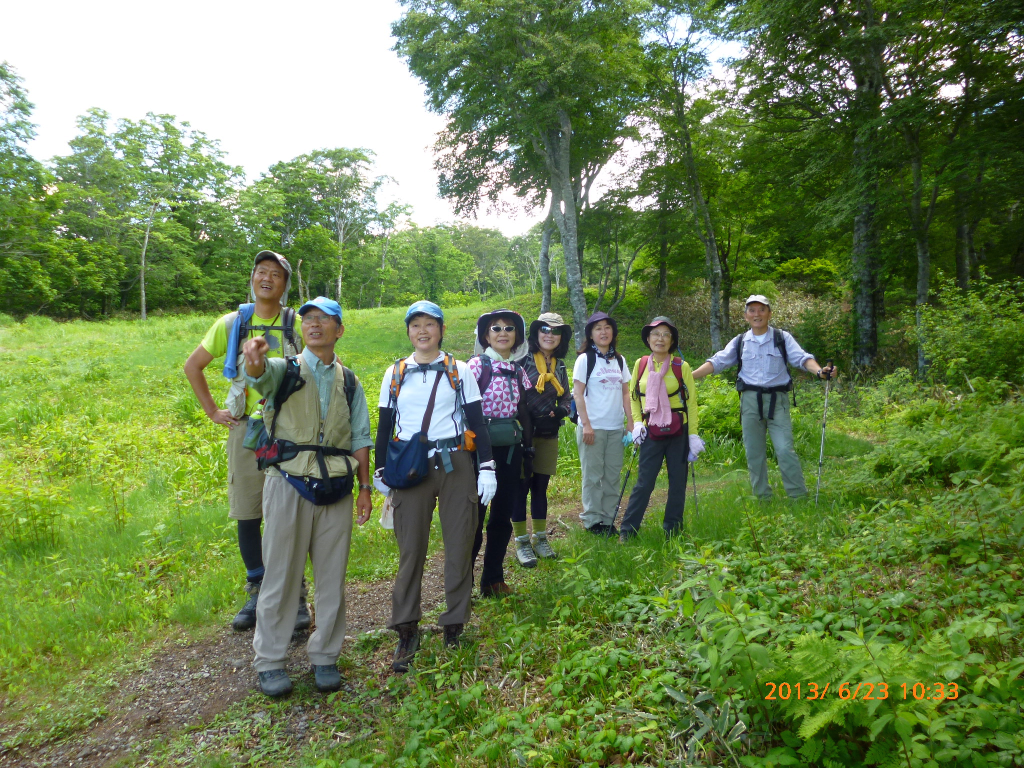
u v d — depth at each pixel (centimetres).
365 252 6319
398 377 333
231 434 370
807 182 1819
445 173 2727
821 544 386
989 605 267
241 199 4738
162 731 286
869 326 1702
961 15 1325
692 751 211
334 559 318
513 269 9150
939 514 374
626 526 492
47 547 527
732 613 221
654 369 489
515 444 393
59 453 807
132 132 4406
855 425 983
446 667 306
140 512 638
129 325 2911
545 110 2105
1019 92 1348
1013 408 592
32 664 337
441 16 2059
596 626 326
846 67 1596
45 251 3428
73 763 266
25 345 2075
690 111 2261
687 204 2383
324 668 312
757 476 575
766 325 569
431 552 529
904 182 1598
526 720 256
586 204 2761
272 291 357
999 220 1922
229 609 416
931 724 173
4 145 3231
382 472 326
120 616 396
